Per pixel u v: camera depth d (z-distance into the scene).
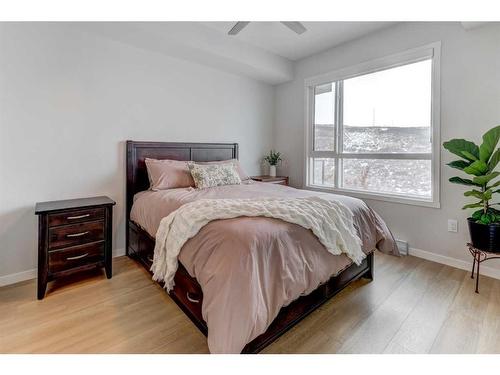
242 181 3.27
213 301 1.26
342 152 3.62
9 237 2.24
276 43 3.38
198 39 2.87
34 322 1.71
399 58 2.88
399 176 3.08
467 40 2.42
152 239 2.25
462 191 2.52
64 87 2.45
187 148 3.31
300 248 1.53
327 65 3.60
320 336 1.59
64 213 2.09
